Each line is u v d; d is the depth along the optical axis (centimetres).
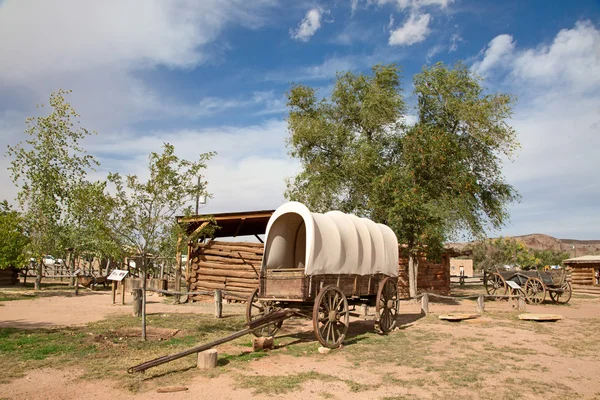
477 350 924
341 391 626
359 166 2189
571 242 12369
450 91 2262
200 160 994
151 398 579
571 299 2411
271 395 600
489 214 2439
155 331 1056
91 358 776
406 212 1894
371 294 1118
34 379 649
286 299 936
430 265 2488
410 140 2088
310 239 926
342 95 2473
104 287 2505
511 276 2294
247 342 969
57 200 2266
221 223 2022
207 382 652
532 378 714
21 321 1172
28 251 2075
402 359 832
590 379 717
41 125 2231
